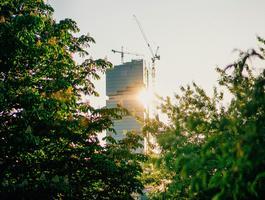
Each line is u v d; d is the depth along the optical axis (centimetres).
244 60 436
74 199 1298
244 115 432
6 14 1176
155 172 1424
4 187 1032
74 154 1309
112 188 1417
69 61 1362
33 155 1244
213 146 478
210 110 1062
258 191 511
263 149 392
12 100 1079
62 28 1298
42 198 1116
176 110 1089
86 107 1384
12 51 1091
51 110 1183
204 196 693
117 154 1354
